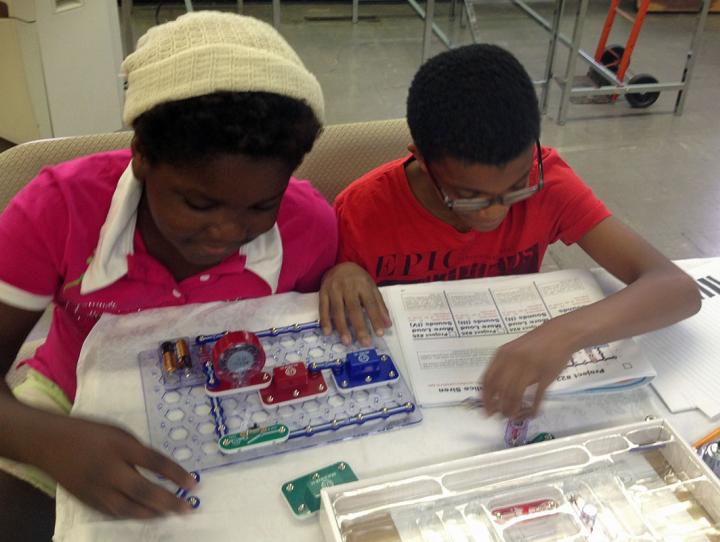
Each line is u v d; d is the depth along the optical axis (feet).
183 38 1.99
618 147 9.34
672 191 8.34
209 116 1.82
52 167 2.70
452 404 2.45
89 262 2.62
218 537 1.95
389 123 3.92
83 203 2.57
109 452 1.93
